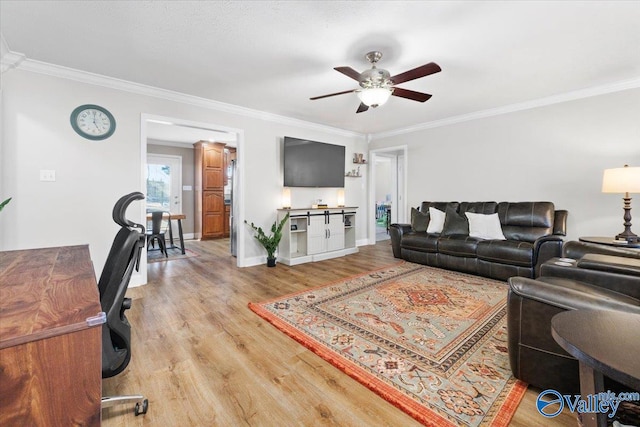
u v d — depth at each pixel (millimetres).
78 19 2051
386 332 2125
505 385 1523
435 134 4957
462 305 2633
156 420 1318
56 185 2854
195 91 3473
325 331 2143
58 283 1123
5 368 697
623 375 625
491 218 3816
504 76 3051
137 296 2926
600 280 1769
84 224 2998
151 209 6688
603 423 815
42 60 2684
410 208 5348
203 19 2055
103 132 3088
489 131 4305
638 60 2693
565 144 3648
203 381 1588
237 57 2619
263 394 1489
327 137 5379
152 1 1861
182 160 7051
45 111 2785
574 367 1322
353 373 1638
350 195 5871
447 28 2160
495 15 2000
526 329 1453
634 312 1166
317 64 2752
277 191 4641
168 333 2133
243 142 4227
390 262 4445
